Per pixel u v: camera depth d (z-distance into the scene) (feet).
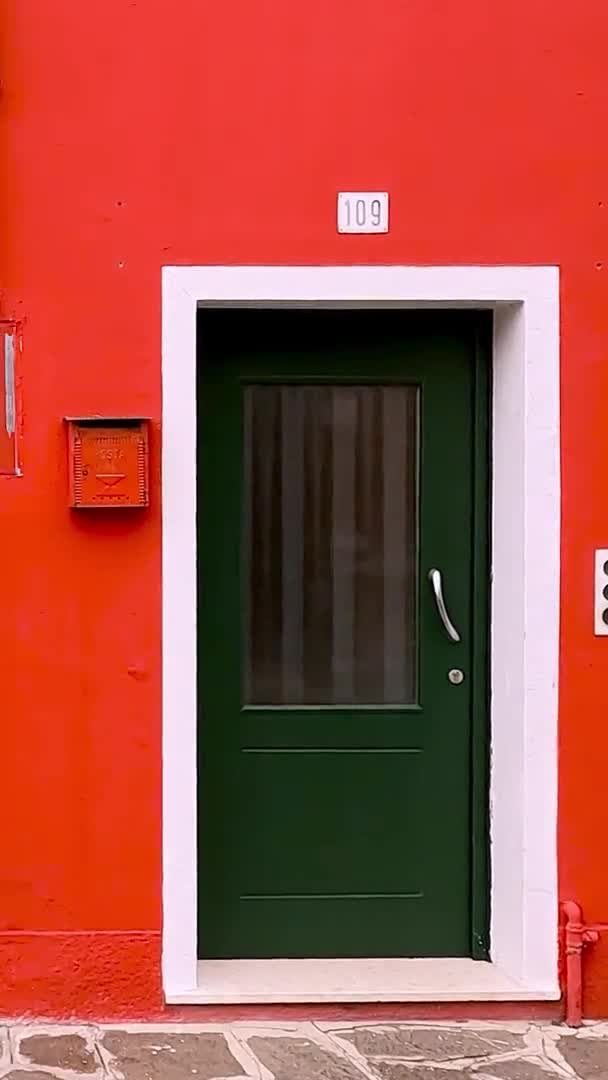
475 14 13.56
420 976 14.20
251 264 13.53
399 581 14.74
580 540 13.76
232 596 14.57
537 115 13.61
